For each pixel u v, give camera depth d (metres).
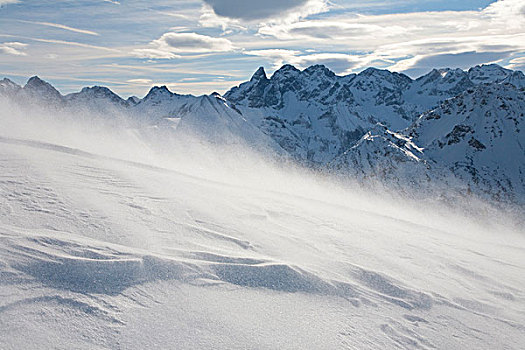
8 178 10.96
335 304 6.31
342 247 10.56
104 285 5.23
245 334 4.72
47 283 4.96
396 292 7.48
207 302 5.40
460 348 5.77
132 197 11.62
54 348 3.79
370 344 5.25
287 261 7.93
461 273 10.21
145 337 4.27
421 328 6.18
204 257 7.09
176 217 10.20
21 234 6.17
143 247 7.28
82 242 6.44
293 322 5.35
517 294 9.08
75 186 11.58
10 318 4.10
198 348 4.22
